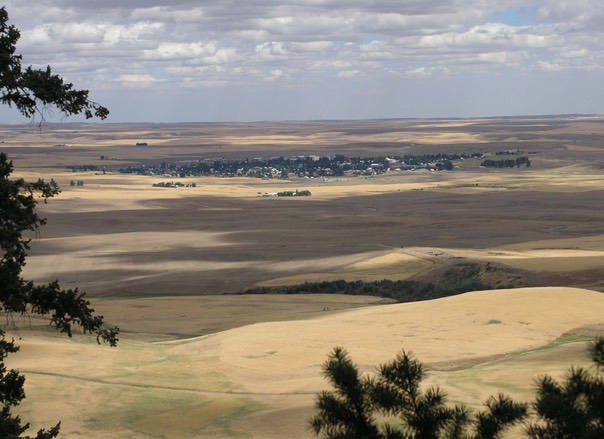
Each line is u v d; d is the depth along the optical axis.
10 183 26.20
